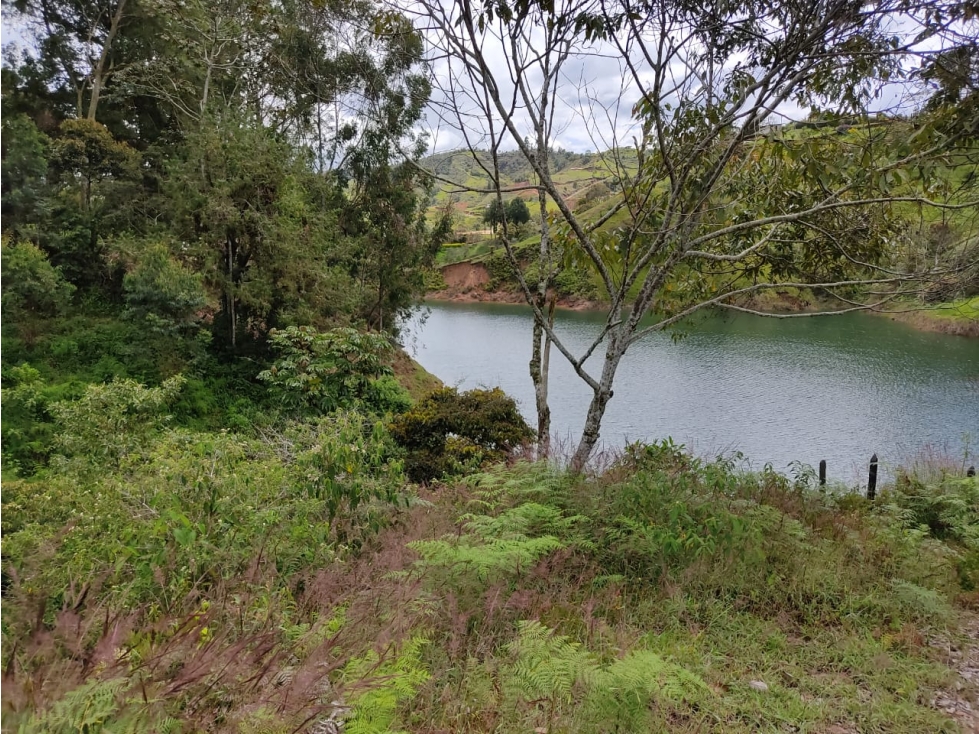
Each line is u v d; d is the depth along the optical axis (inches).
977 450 499.2
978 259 154.7
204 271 524.1
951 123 133.4
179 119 738.8
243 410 479.8
